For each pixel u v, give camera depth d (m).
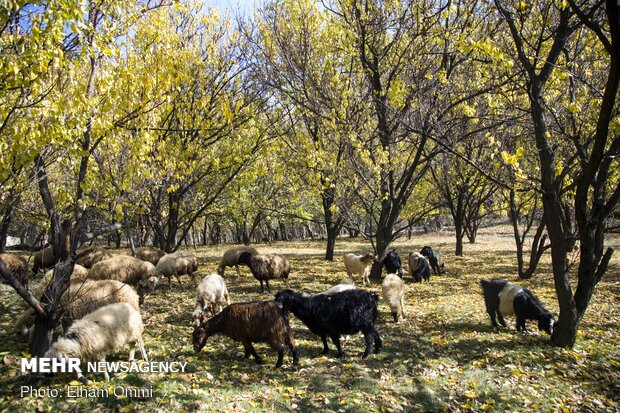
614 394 5.92
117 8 6.24
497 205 22.58
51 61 5.27
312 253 27.12
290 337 6.84
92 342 5.77
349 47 13.30
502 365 6.87
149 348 7.34
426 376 6.44
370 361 7.04
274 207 25.05
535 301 8.39
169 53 8.19
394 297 9.27
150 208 14.39
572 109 7.53
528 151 13.11
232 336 6.89
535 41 9.51
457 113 12.87
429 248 16.67
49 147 6.18
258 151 14.59
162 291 12.28
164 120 11.34
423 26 12.16
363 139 13.80
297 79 14.69
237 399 5.56
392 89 10.17
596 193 7.35
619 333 8.41
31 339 6.30
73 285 7.41
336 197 15.04
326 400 5.62
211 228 44.78
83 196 6.75
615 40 5.57
